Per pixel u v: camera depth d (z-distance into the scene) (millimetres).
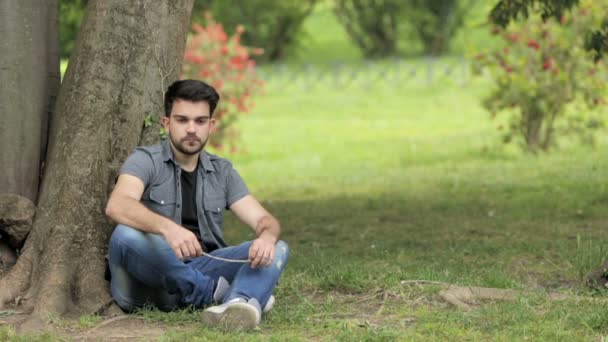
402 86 35125
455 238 9164
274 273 5543
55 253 6141
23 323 5609
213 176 5836
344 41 52719
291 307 5984
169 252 5535
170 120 5664
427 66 37938
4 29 6719
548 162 15680
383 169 17641
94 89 6457
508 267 7574
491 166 16188
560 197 11531
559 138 19875
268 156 22359
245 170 19562
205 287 5723
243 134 26188
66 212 6266
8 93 6699
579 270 7094
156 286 5699
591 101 18812
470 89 33188
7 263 6520
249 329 5328
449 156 19000
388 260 7875
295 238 9578
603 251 7434
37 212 6418
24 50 6746
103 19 6551
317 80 36719
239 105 20312
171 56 6684
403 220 10586
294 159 21359
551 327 5320
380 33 47031
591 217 10328
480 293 6281
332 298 6285
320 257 7883
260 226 5559
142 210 5410
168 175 5707
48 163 6570
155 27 6605
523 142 18828
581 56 16984
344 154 21641
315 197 13508
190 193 5793
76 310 5902
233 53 20125
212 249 5879
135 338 5309
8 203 6367
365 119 28547
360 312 5945
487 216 10656
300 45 48531
